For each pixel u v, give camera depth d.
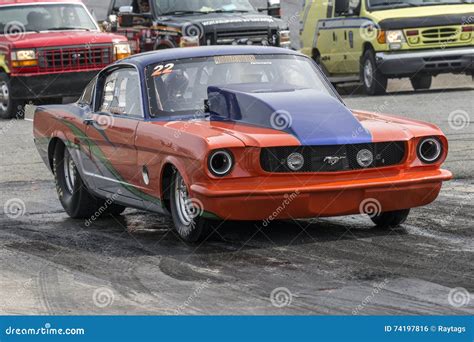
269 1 21.02
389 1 20.56
